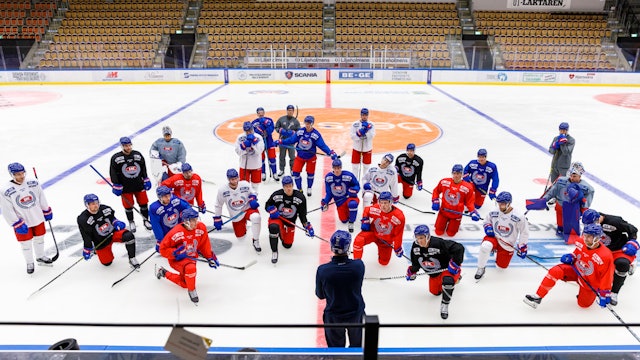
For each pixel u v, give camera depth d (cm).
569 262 535
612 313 547
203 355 305
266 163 1245
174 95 2383
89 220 600
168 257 562
